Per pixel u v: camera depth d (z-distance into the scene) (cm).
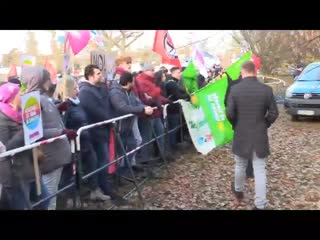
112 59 762
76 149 509
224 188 674
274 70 2645
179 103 902
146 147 753
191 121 858
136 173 738
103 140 595
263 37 2522
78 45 665
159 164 802
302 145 1015
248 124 561
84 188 586
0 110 421
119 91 654
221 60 2797
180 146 930
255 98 557
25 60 824
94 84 598
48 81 471
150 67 904
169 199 619
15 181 412
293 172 770
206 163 838
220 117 855
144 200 611
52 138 454
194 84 971
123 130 659
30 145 412
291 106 1349
